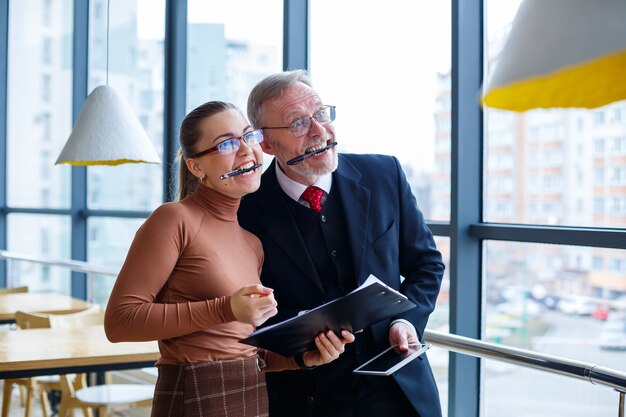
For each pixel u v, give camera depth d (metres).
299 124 1.94
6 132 7.57
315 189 2.01
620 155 2.82
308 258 1.98
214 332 1.70
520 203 3.23
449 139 3.51
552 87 0.83
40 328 3.87
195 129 1.76
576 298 2.98
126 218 5.76
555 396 3.09
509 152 3.27
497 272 3.32
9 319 4.63
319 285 1.97
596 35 0.73
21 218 7.29
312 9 4.27
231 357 1.72
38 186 7.06
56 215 6.63
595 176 2.92
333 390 1.97
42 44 6.96
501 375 3.31
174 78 5.25
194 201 1.79
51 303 5.09
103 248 6.11
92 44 6.32
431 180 3.60
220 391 1.68
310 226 2.01
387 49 3.81
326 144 1.97
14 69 7.43
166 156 5.29
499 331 3.32
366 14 3.93
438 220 3.58
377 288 1.59
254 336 1.59
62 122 6.70
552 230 3.01
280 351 1.73
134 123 3.55
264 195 2.05
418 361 2.00
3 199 7.56
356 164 2.12
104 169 6.07
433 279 2.06
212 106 1.78
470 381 3.41
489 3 3.37
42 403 4.52
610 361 2.86
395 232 2.07
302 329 1.65
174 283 1.70
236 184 1.76
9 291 5.64
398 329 1.91
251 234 1.95
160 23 5.50
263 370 1.80
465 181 3.37
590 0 0.74
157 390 1.72
